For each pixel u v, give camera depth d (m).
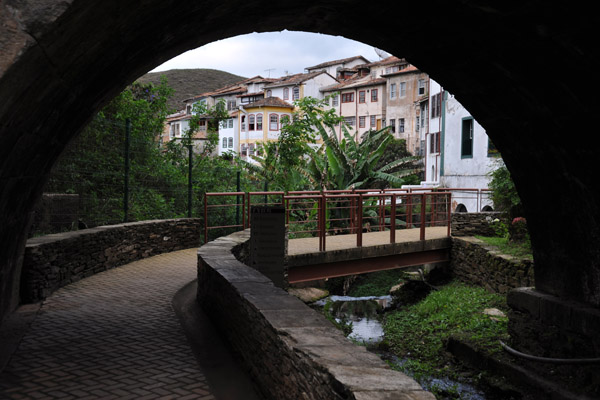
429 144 31.28
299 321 3.92
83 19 2.76
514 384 7.21
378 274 17.70
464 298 11.56
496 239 13.37
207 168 17.05
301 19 6.60
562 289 7.21
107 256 9.90
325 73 59.78
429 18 5.71
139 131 16.73
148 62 5.42
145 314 6.79
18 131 3.30
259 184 20.02
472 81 6.73
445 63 6.72
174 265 10.57
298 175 21.48
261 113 57.41
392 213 12.30
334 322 11.30
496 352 7.94
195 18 4.82
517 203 12.15
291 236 15.55
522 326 7.64
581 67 5.14
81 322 6.30
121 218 12.34
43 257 7.44
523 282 10.31
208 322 6.52
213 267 6.41
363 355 3.07
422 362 8.84
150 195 13.56
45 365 4.81
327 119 23.00
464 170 23.39
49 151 4.74
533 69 5.69
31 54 2.63
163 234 12.23
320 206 10.88
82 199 11.39
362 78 56.38
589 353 6.39
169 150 18.12
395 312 12.59
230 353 5.35
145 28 3.76
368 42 7.27
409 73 47.53
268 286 5.29
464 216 14.11
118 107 16.48
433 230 15.44
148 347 5.44
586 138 5.90
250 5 5.37
